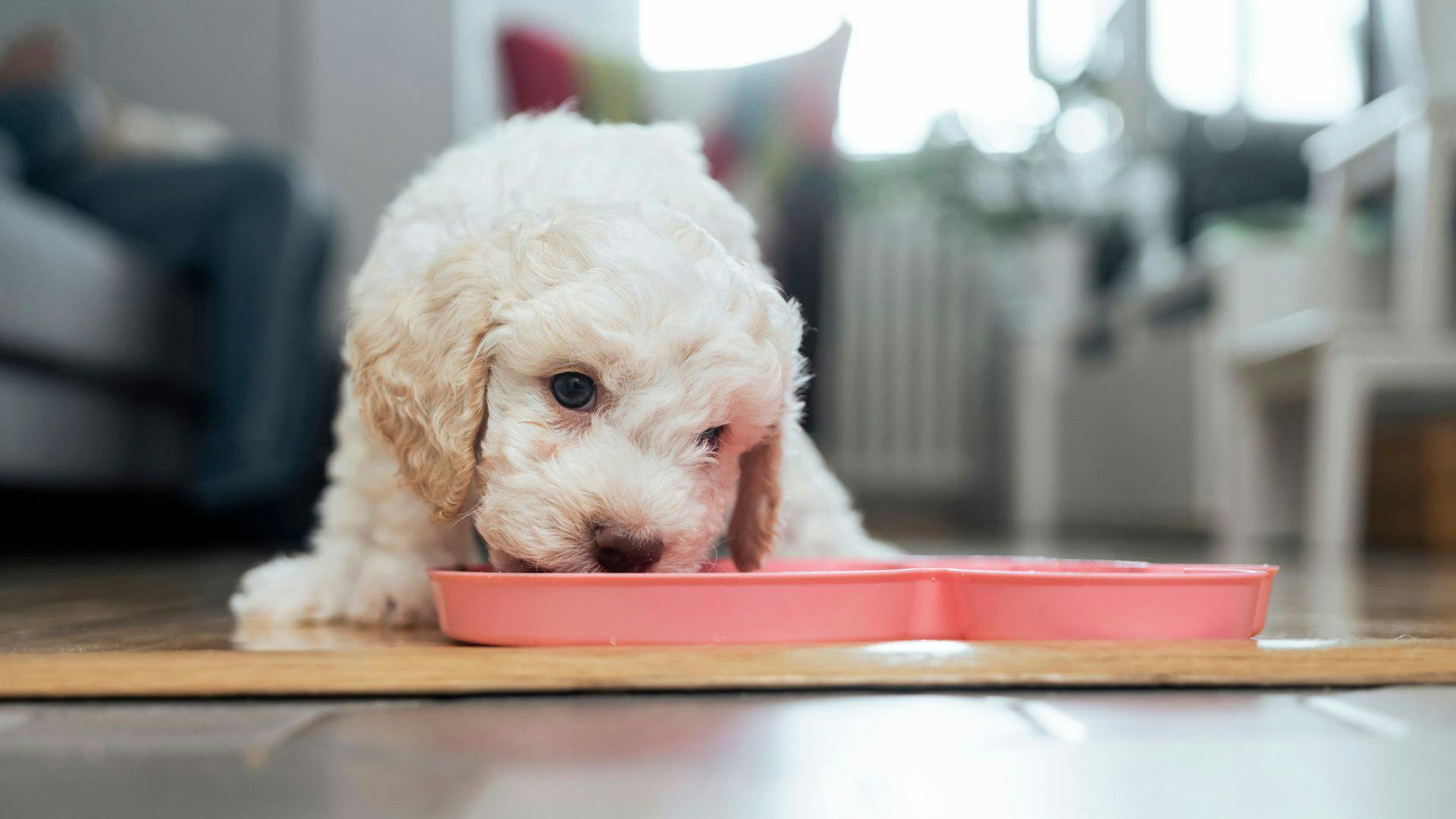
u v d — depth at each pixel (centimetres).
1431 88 339
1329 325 341
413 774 71
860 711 86
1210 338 414
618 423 125
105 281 316
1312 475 348
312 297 356
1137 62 557
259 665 95
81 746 77
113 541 396
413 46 495
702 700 90
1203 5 516
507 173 150
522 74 336
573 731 80
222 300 342
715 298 125
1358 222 406
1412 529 392
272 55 489
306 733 80
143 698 90
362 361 135
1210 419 413
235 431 337
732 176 326
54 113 352
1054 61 598
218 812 64
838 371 641
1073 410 550
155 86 490
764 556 146
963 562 148
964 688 94
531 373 126
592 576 105
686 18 568
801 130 325
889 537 438
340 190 491
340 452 155
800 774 70
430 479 130
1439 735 81
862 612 109
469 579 110
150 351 338
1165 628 109
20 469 291
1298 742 79
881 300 643
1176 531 445
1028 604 110
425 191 153
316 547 161
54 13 483
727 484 140
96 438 322
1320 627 137
